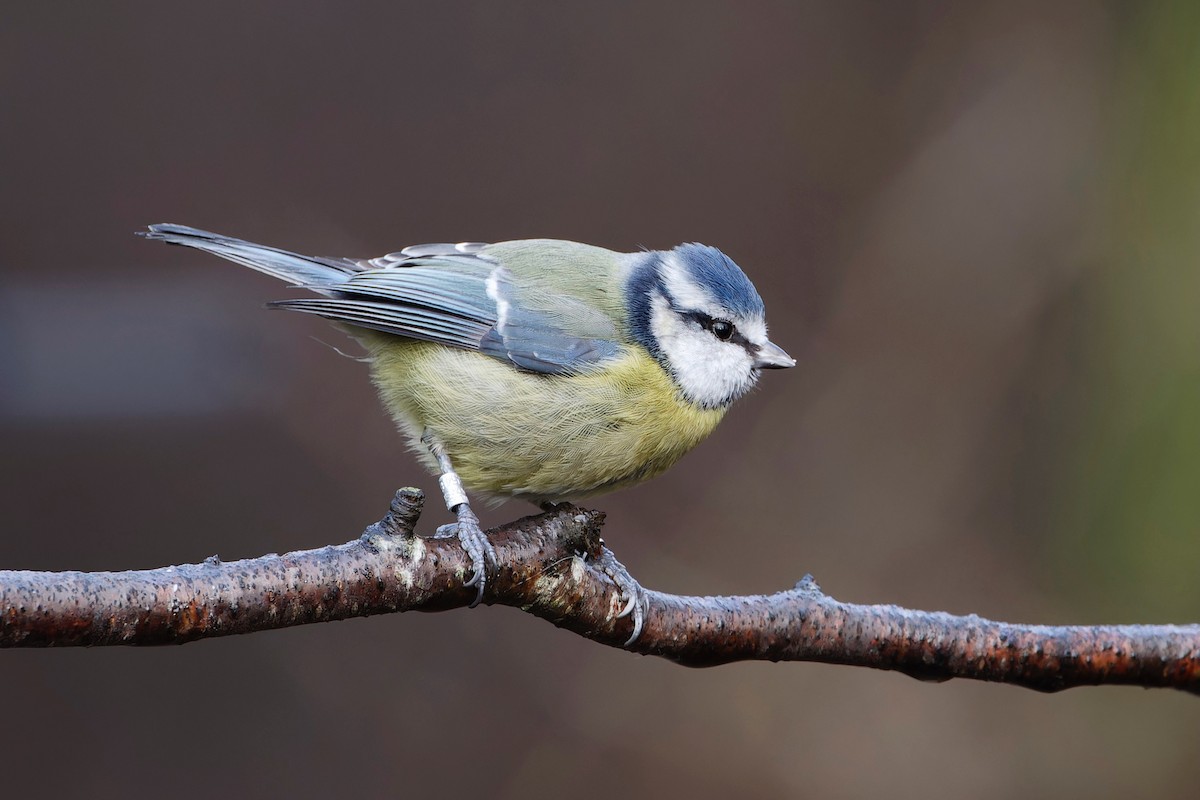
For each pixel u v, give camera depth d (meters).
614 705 12.12
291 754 11.91
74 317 13.17
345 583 4.48
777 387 13.81
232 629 4.26
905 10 15.49
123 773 11.72
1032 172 14.29
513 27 15.91
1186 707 11.74
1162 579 12.02
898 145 15.05
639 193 15.33
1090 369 13.15
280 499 12.82
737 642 5.35
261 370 13.20
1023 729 11.94
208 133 15.03
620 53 15.85
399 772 11.88
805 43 15.73
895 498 13.20
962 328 13.95
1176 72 12.82
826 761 11.85
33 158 14.58
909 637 5.45
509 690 12.20
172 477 12.71
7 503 12.33
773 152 15.36
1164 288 12.60
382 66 15.55
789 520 13.09
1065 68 14.55
